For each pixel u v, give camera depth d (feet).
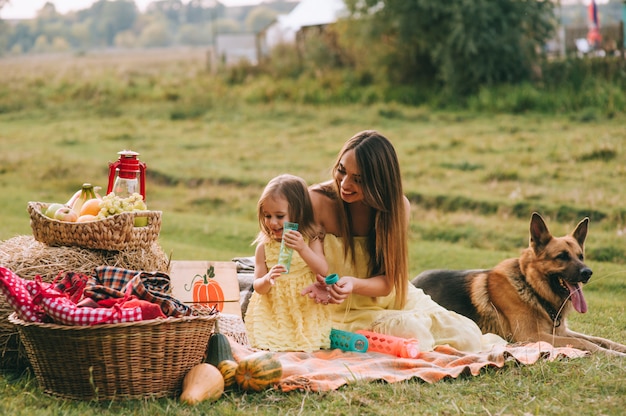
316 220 17.75
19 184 47.93
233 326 16.53
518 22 72.84
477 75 72.13
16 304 13.11
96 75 92.48
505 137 57.57
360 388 13.64
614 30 80.74
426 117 67.51
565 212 39.34
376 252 17.60
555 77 72.84
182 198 46.21
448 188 44.83
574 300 18.94
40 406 12.82
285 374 14.16
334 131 64.13
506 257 32.71
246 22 261.65
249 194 46.65
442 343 17.52
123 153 16.83
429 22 73.87
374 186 16.89
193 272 17.97
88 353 12.84
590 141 53.62
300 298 16.79
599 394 13.64
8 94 81.41
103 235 15.15
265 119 70.03
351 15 79.46
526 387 13.91
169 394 13.50
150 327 13.07
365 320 17.51
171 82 86.48
